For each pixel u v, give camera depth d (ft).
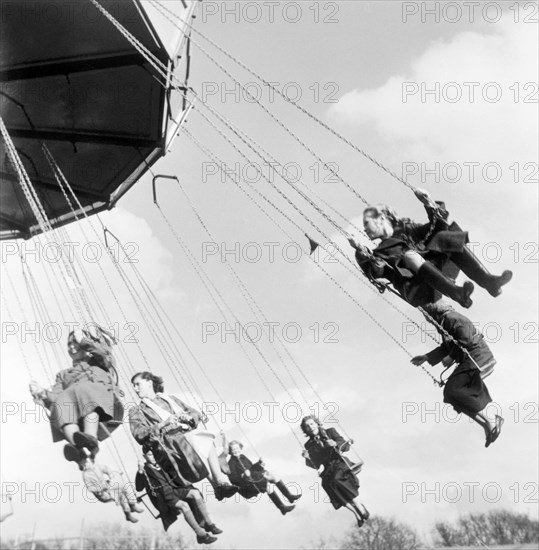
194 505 45.06
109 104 55.88
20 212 67.05
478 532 121.08
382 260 37.52
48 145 60.08
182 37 48.91
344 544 127.34
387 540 125.90
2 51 51.57
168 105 54.85
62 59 51.98
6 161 61.57
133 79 53.16
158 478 45.06
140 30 48.26
